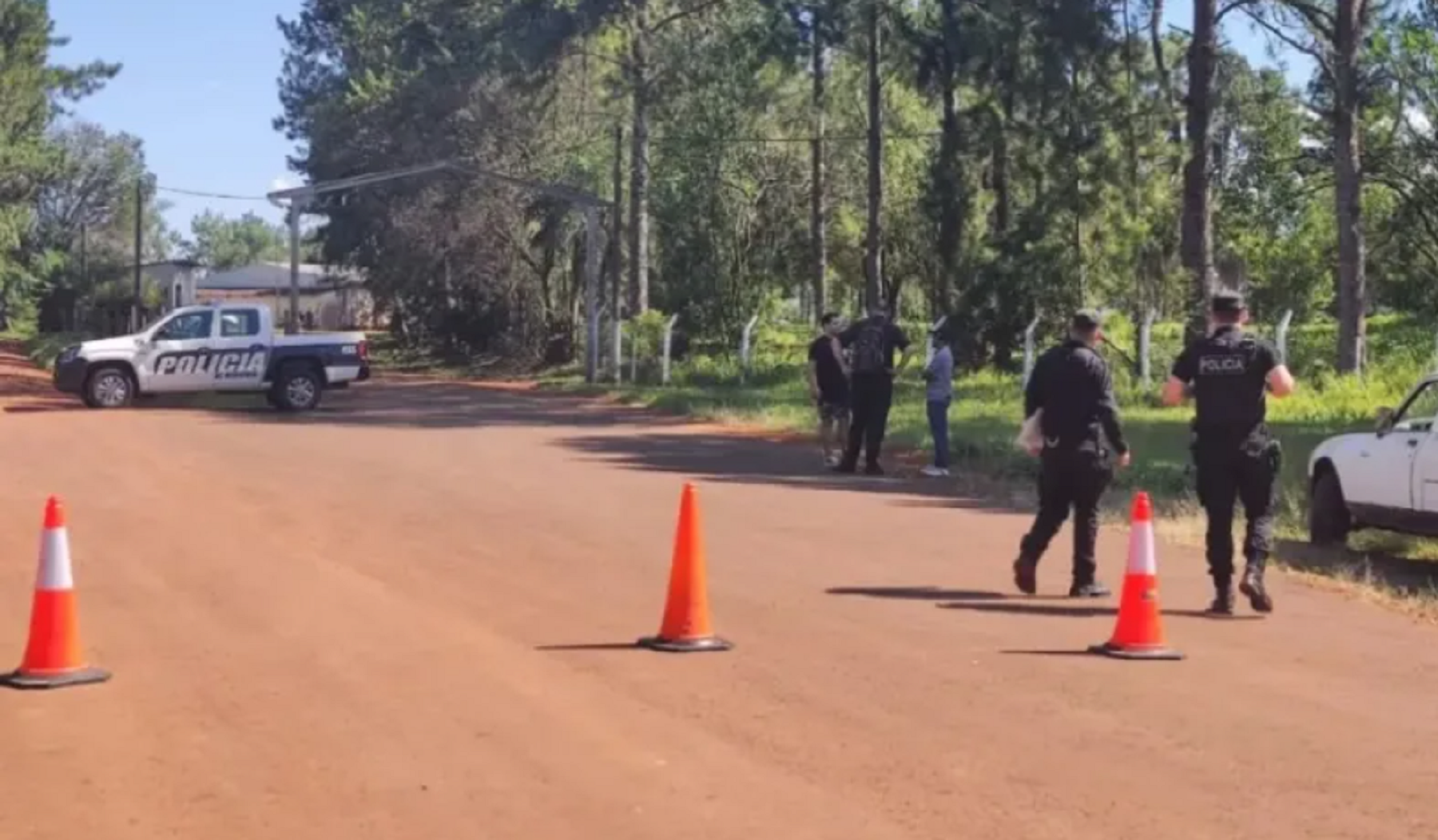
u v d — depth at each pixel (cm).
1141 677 895
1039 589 1173
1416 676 909
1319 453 1451
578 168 5453
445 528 1459
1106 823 641
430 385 4675
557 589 1145
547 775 703
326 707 814
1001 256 3959
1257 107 4447
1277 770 718
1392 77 3691
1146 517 955
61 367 3241
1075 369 1127
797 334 5762
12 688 850
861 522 1550
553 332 5588
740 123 5100
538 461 2162
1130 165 3834
